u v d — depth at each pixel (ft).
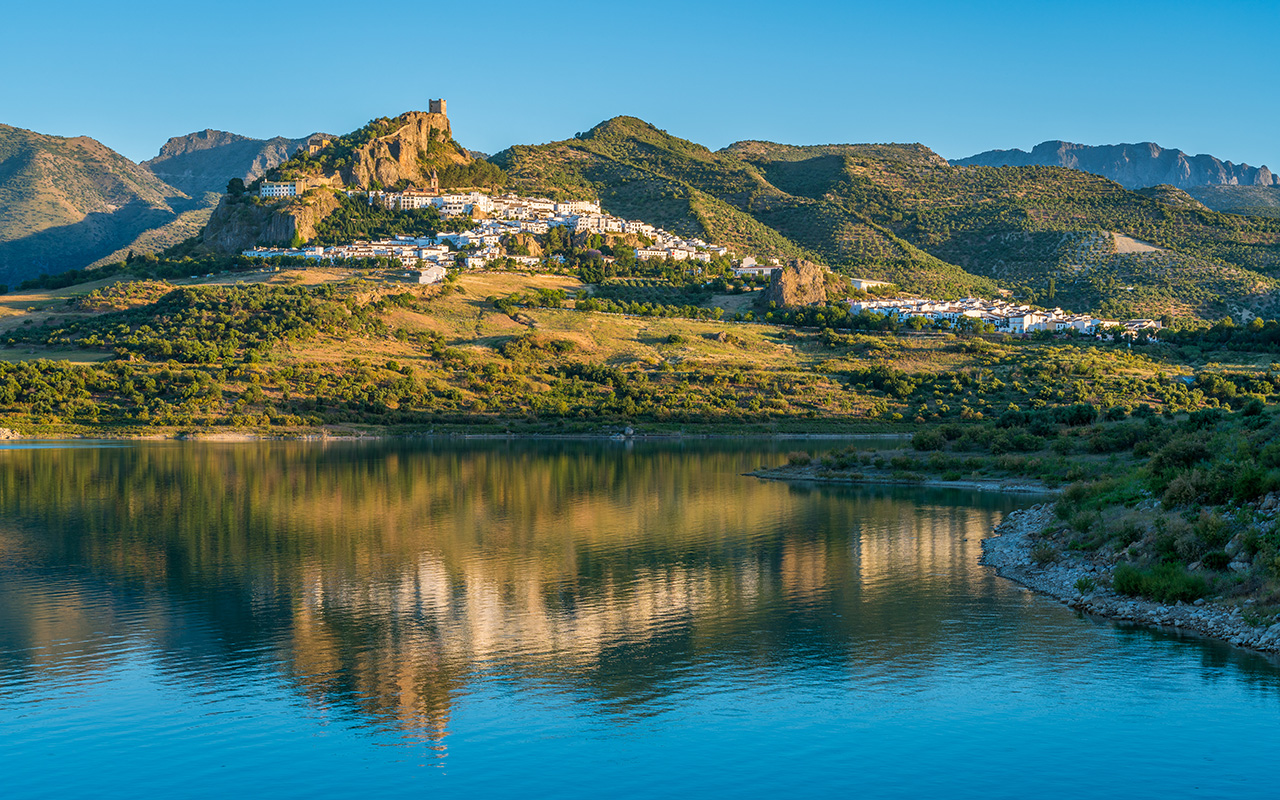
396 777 134.62
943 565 260.01
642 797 128.67
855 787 130.41
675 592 231.50
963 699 158.40
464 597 228.43
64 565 265.13
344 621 208.23
